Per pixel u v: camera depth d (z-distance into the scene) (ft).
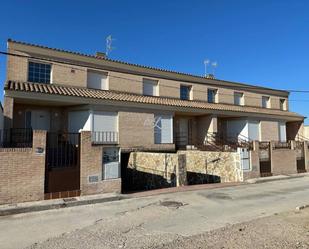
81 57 60.54
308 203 33.47
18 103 53.36
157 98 69.92
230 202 34.09
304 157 68.69
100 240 20.57
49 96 49.44
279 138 91.71
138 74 68.85
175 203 33.40
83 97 53.01
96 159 36.73
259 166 55.98
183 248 18.33
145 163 53.67
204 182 57.72
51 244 19.92
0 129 42.34
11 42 52.70
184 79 77.66
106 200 34.47
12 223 25.39
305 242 18.85
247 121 82.02
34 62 55.11
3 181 30.60
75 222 25.58
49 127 56.80
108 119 56.59
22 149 31.86
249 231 21.59
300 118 97.71
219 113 75.31
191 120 79.05
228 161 54.03
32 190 32.14
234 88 88.89
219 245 18.60
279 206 31.86
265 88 97.19
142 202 34.06
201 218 26.66
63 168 34.65
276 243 18.74
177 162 46.06
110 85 64.08
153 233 22.04
